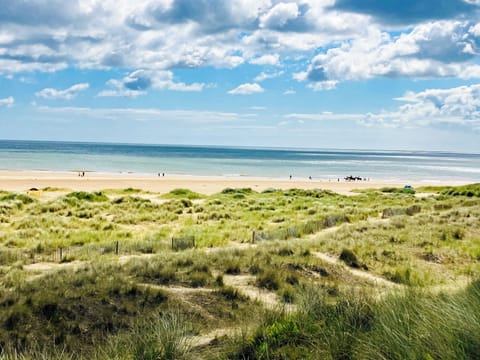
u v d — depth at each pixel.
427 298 6.54
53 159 144.88
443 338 4.58
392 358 4.61
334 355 5.19
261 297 10.83
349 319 6.29
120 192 50.03
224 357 5.90
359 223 23.09
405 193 56.44
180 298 10.09
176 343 6.18
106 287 10.05
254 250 15.84
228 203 39.44
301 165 158.12
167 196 45.41
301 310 7.29
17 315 8.32
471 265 15.31
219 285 11.45
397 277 13.80
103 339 7.83
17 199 34.41
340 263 15.20
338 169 141.50
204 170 116.94
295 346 5.89
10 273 12.98
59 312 8.66
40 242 20.00
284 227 26.62
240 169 125.56
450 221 22.73
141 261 13.50
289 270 13.34
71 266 13.69
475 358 4.30
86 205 33.56
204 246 20.14
